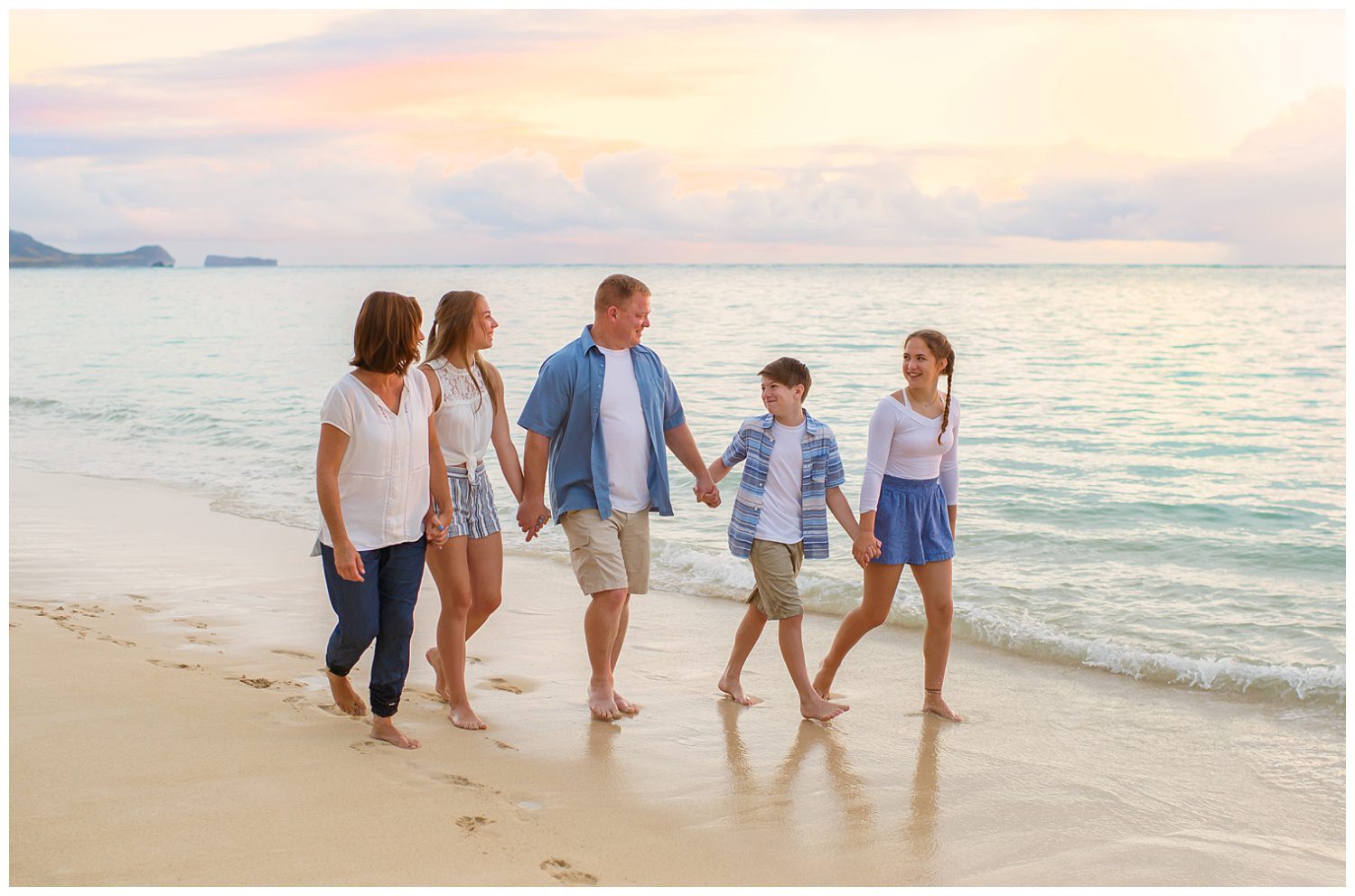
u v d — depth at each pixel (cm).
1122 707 508
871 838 357
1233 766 436
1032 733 471
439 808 348
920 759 435
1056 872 338
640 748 432
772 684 531
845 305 4500
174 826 319
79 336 3291
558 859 322
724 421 1524
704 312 4019
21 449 1355
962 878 331
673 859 331
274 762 373
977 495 1039
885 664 569
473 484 441
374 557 393
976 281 8119
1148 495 1041
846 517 478
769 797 388
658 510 477
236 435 1441
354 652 399
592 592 463
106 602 633
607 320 466
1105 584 731
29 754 368
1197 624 642
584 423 460
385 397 387
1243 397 1831
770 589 473
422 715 453
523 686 513
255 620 602
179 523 898
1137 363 2377
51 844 303
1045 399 1792
